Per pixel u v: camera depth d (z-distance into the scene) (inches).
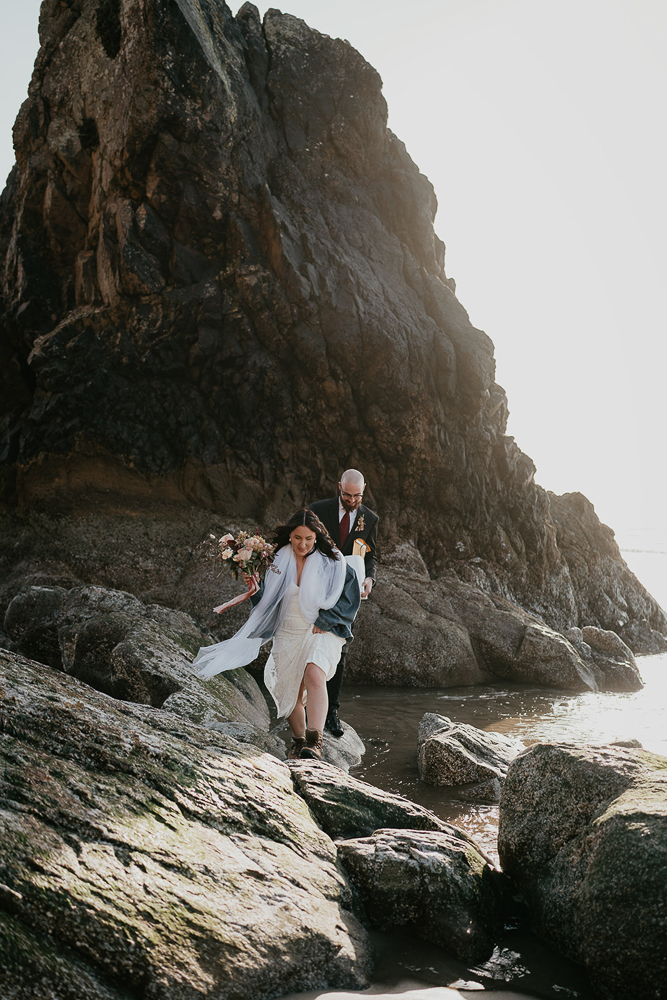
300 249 430.3
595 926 109.3
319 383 421.1
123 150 405.1
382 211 493.4
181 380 414.3
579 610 478.9
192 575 369.1
